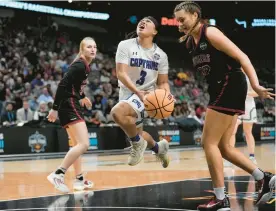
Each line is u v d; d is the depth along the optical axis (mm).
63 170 5660
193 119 16219
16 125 12656
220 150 4305
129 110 5195
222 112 4066
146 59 5262
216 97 4094
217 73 4082
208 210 4094
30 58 18188
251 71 3873
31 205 4699
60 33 21141
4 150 12297
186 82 21844
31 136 12773
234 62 4086
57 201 4941
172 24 24359
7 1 20188
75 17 23406
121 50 5211
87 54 5930
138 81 5316
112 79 19016
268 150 13352
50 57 18859
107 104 16109
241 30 25703
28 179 7172
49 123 13195
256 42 26422
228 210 4047
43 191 5793
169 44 25469
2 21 19578
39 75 16469
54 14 22656
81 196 5281
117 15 24156
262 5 24797
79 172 5988
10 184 6539
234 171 7688
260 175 4207
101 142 14102
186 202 4730
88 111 15352
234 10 24766
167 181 6566
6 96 15000
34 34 20578
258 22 25516
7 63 17281
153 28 5234
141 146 5285
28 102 14758
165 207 4449
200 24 4105
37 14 21656
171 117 16422
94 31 23891
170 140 15227
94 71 18906
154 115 4730
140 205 4586
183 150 14039
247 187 5738
